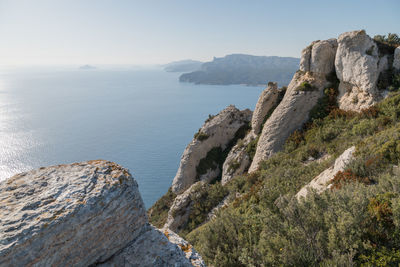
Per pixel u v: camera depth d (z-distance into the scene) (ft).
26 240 10.57
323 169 55.93
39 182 14.40
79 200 13.07
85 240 12.53
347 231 21.61
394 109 67.77
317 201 26.05
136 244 15.03
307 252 21.88
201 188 87.15
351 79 90.89
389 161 38.32
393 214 21.44
